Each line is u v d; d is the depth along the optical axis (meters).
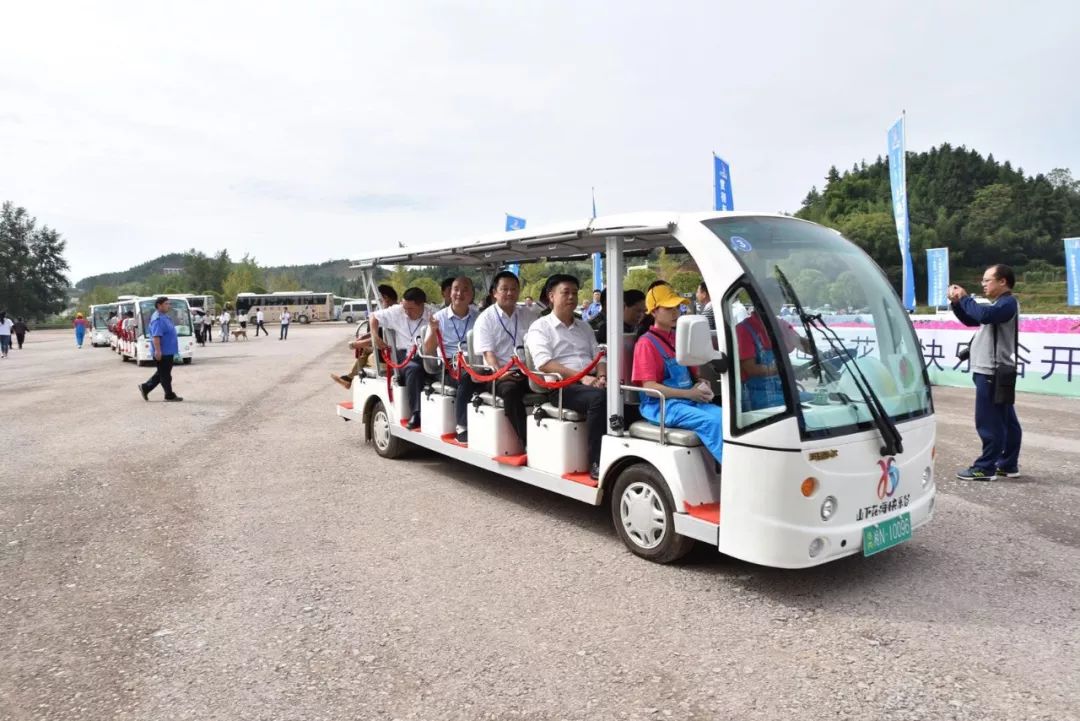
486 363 6.07
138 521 5.64
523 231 5.52
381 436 7.88
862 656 3.39
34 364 22.42
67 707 3.06
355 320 67.62
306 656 3.47
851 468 3.96
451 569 4.58
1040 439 8.15
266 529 5.43
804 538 3.79
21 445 8.63
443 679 3.24
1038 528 5.21
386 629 3.75
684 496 4.32
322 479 6.93
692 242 4.24
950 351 12.49
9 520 5.68
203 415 10.86
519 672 3.29
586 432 5.34
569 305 5.52
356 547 5.02
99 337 33.22
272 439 8.95
